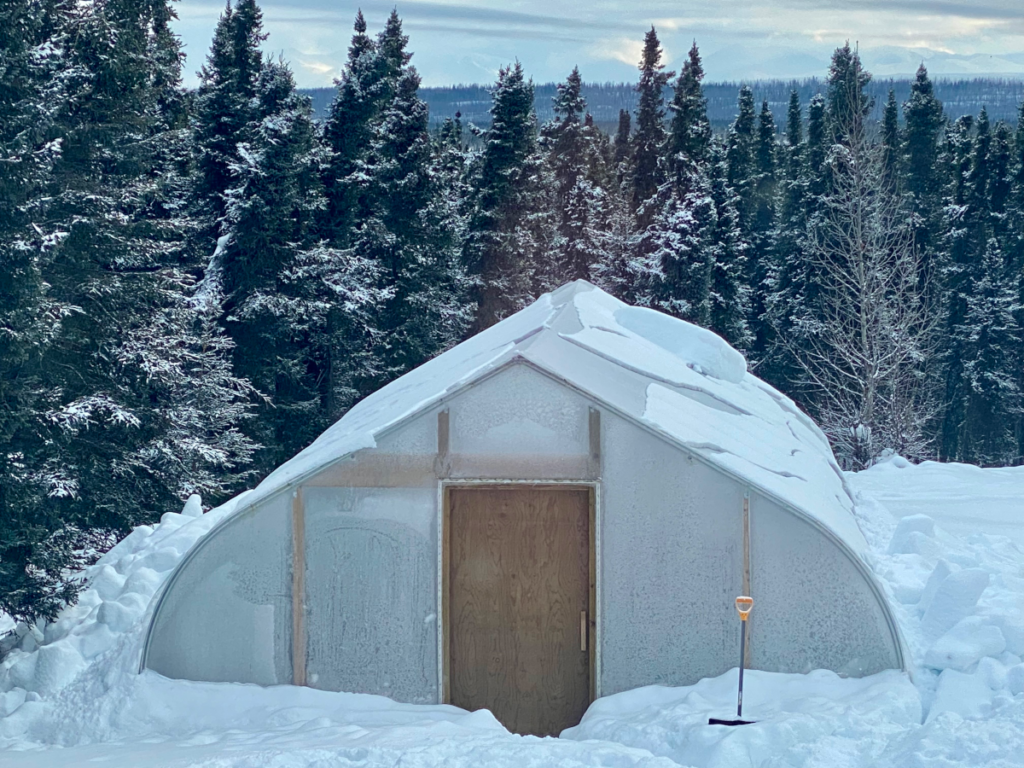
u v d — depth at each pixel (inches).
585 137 2053.4
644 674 314.8
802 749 240.8
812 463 423.5
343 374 1269.7
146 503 799.7
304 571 320.8
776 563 309.9
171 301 925.8
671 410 340.5
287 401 1195.9
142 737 298.2
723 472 310.5
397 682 319.9
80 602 431.2
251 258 1139.3
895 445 1194.0
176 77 1323.8
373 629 320.5
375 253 1380.4
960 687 282.8
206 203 1314.0
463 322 1523.1
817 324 1482.5
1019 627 302.7
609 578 315.9
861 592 305.1
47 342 554.3
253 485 1129.4
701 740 251.9
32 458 577.0
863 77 1508.4
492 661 325.1
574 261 1802.4
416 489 319.6
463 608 325.1
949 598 320.5
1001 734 227.1
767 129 2196.1
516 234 1561.3
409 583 319.9
